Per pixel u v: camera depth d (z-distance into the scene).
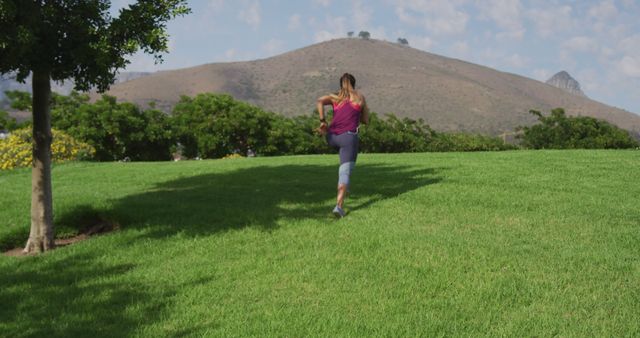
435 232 6.78
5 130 29.48
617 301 4.58
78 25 6.82
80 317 4.74
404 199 8.77
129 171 14.12
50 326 4.59
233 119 33.12
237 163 15.39
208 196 9.68
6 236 8.04
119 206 8.99
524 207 7.98
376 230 6.93
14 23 6.39
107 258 6.48
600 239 6.34
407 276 5.33
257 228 7.30
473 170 11.58
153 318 4.65
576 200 8.33
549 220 7.23
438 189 9.42
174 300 5.03
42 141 7.51
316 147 36.78
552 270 5.35
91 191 10.84
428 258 5.79
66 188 11.38
